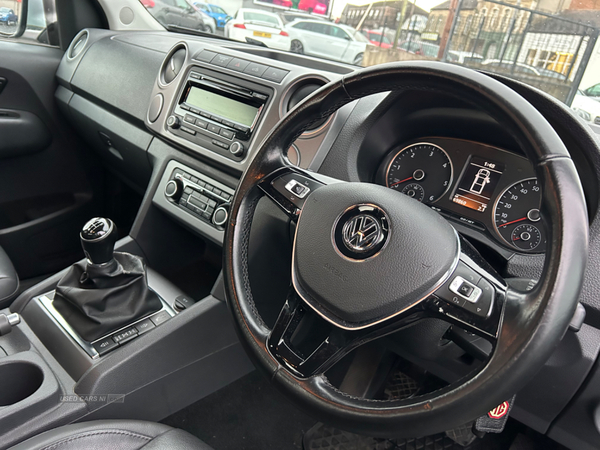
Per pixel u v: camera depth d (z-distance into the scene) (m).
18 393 0.94
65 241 1.83
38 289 1.09
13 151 1.63
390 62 0.64
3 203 1.67
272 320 1.15
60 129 1.77
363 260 0.61
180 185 1.23
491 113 0.56
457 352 0.87
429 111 0.90
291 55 1.45
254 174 0.76
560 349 0.80
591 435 0.86
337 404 0.58
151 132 1.32
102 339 0.96
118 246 1.30
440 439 1.23
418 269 0.58
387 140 1.00
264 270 1.07
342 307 0.60
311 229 0.67
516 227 0.83
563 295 0.47
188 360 1.03
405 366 1.36
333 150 1.00
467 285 0.56
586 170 0.67
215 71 1.17
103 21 1.81
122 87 1.42
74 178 1.84
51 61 1.72
